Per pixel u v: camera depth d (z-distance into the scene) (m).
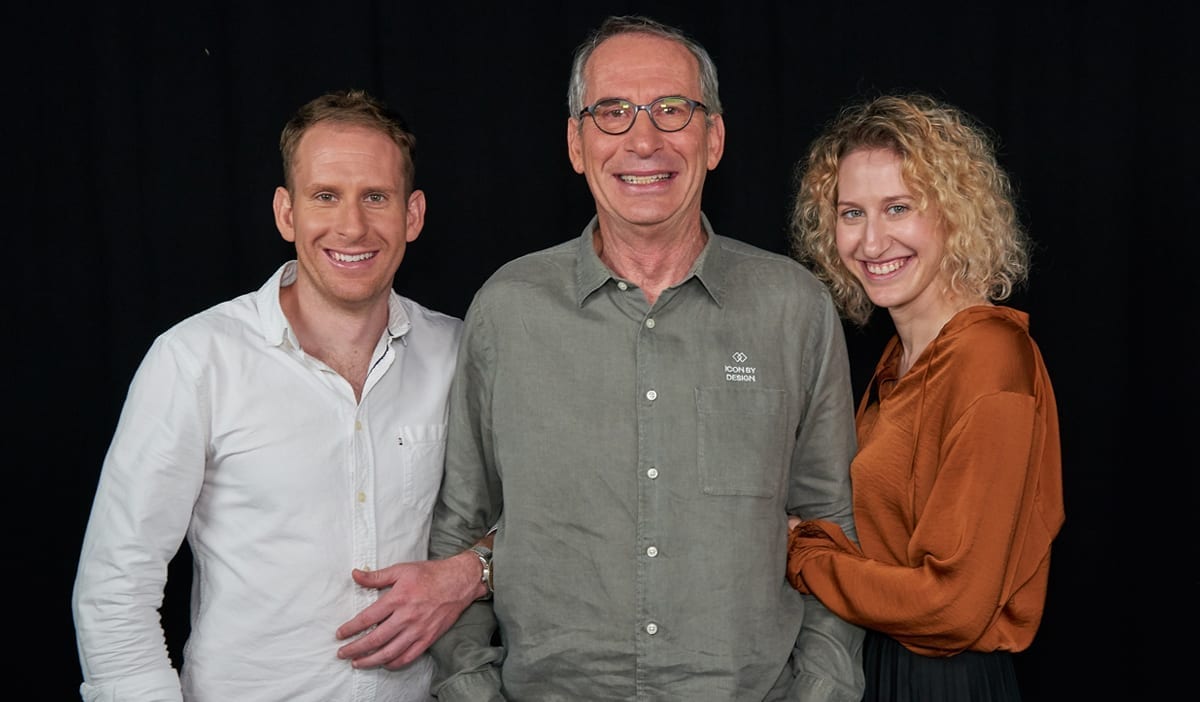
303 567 1.87
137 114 2.72
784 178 2.81
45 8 2.70
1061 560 2.86
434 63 2.78
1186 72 2.75
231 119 2.74
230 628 1.86
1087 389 2.82
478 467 2.02
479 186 2.81
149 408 1.82
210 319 1.91
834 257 2.20
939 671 1.94
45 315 2.75
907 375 1.98
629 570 1.84
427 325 2.12
